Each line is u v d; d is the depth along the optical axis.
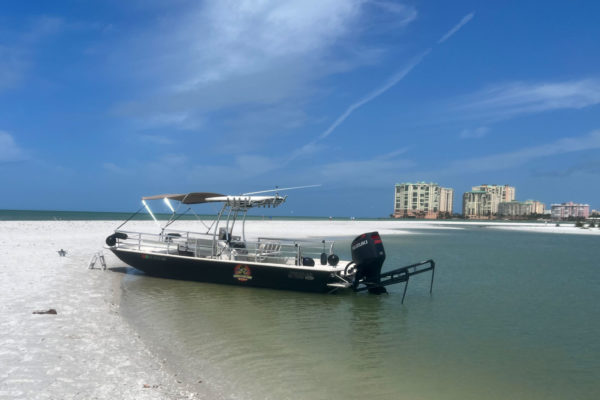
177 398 5.27
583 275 18.44
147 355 6.83
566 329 9.55
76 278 13.05
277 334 8.59
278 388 5.89
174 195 14.29
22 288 11.01
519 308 11.67
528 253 29.59
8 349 6.54
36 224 36.16
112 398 5.08
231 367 6.62
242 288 13.06
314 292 12.58
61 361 6.19
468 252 29.06
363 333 8.88
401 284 15.44
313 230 51.00
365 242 12.04
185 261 13.57
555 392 6.09
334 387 6.03
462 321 10.15
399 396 5.79
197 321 9.30
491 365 7.15
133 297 11.43
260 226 53.47
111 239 15.23
